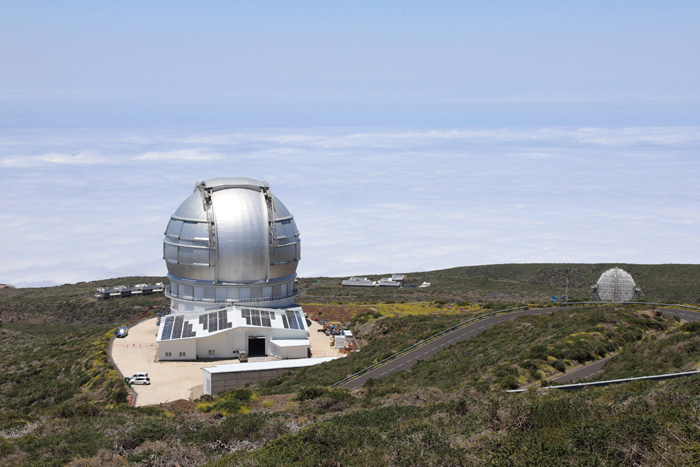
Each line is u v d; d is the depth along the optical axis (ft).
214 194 274.98
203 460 98.27
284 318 264.72
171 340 241.96
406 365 201.57
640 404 93.76
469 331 239.91
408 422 102.17
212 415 129.18
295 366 222.89
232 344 251.19
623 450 75.20
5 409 177.68
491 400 103.91
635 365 151.64
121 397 189.67
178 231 274.77
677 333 171.83
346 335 262.26
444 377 172.35
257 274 273.54
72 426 119.24
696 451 71.46
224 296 272.10
